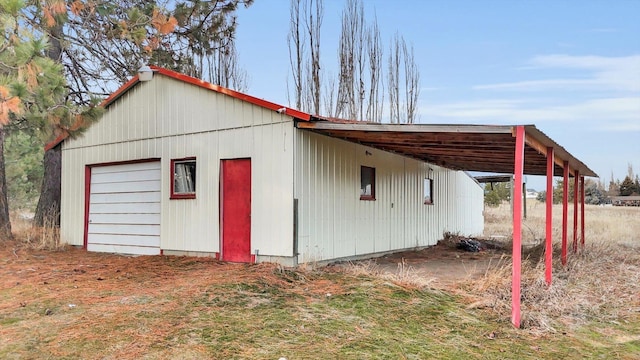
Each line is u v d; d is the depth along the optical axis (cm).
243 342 438
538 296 664
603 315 620
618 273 894
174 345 424
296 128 801
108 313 516
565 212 980
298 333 470
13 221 1480
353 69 2192
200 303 554
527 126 559
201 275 718
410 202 1266
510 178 1908
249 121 849
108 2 1017
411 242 1265
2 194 1138
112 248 1073
